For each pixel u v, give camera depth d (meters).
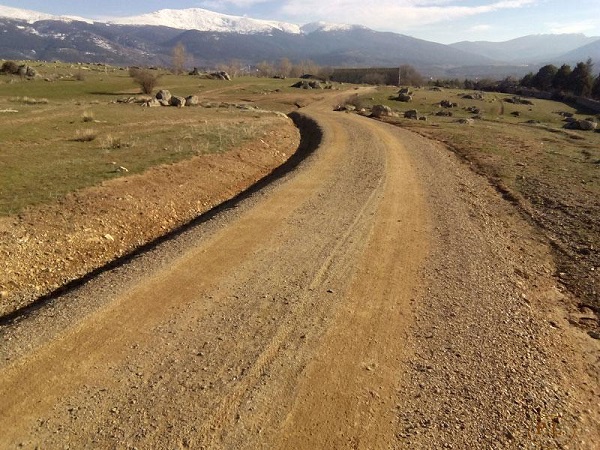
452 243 10.01
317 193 13.91
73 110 30.28
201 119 29.53
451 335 6.50
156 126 24.97
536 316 7.16
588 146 24.67
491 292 7.82
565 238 10.57
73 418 4.86
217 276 8.20
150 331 6.46
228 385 5.41
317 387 5.42
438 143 25.33
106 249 10.34
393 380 5.57
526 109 65.44
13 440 4.57
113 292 7.50
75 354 5.90
